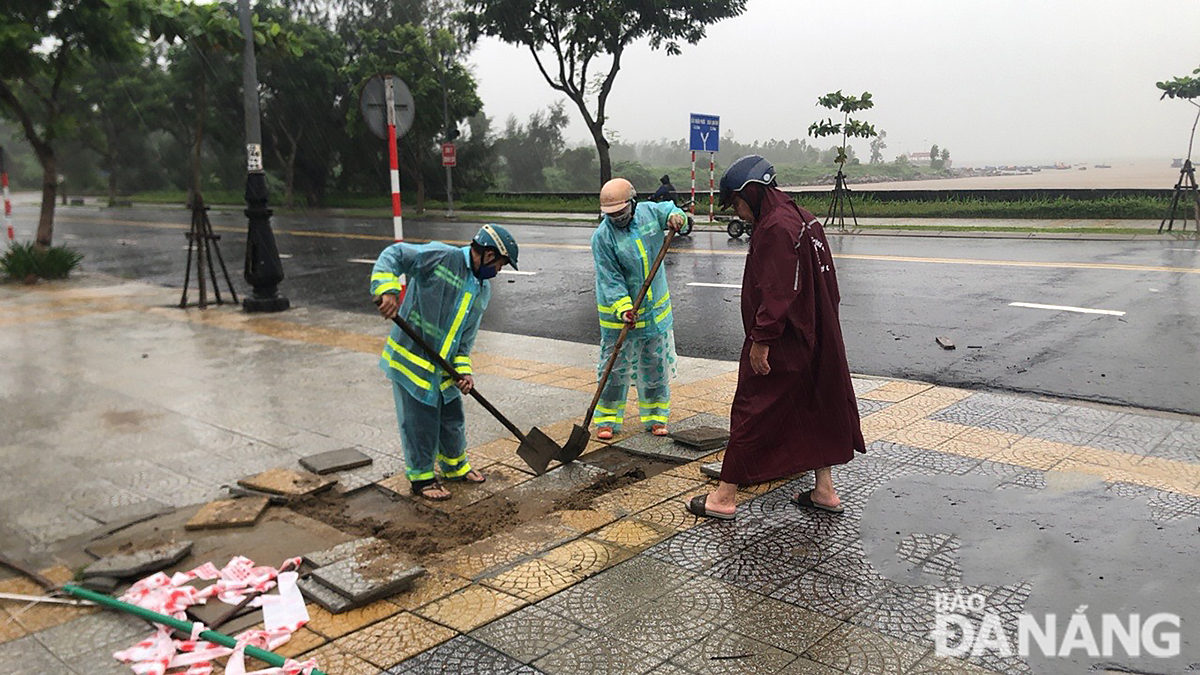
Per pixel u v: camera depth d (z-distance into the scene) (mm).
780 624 3186
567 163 53750
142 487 4883
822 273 4016
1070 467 4625
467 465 4820
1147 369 6660
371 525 4270
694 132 21562
